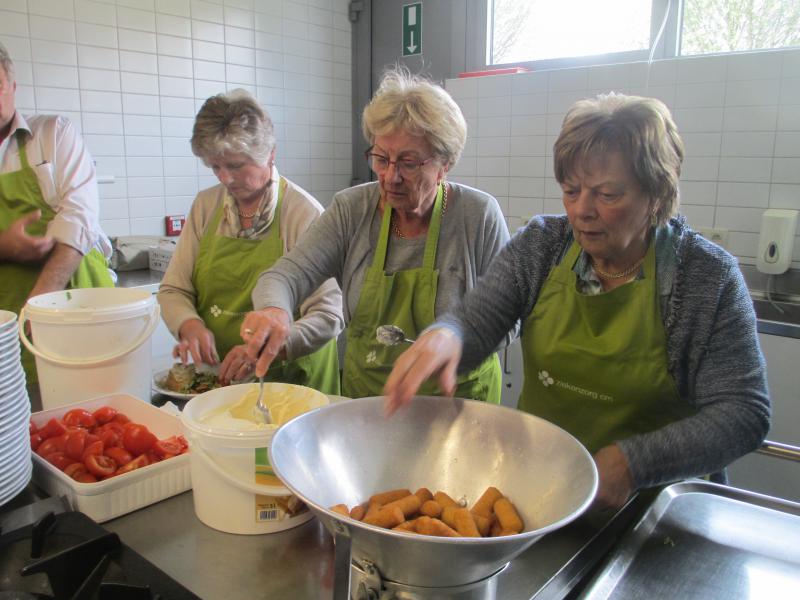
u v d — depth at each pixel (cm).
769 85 227
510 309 116
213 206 172
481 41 319
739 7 243
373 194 144
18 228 164
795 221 226
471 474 92
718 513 94
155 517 97
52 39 254
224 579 82
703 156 244
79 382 129
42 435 111
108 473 100
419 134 121
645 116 90
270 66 327
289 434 82
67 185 182
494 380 148
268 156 156
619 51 276
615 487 86
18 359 91
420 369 91
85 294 146
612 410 108
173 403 143
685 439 88
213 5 300
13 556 81
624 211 93
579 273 110
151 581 78
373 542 64
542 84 276
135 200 287
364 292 141
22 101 249
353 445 90
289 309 129
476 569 67
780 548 86
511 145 290
